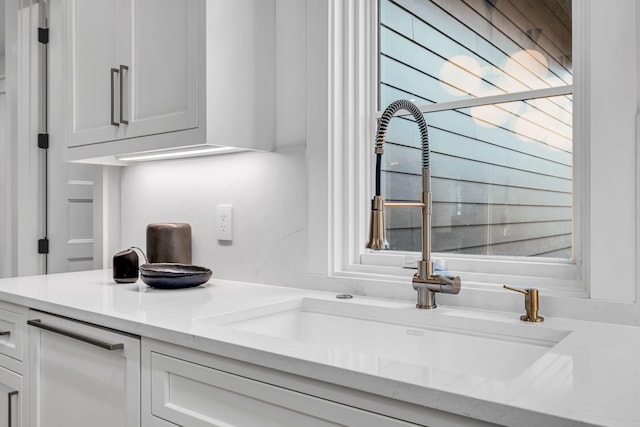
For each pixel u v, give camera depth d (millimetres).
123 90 1668
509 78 1365
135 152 1647
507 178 1364
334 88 1544
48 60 2537
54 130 2525
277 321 1356
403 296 1375
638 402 640
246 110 1560
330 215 1539
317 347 902
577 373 756
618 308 1084
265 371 892
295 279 1614
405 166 1554
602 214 1104
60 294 1493
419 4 1537
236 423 944
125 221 2195
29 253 2480
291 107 1635
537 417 612
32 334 1444
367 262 1557
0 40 3674
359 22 1588
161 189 2037
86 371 1278
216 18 1461
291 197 1626
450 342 1167
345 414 791
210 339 965
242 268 1755
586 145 1167
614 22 1091
